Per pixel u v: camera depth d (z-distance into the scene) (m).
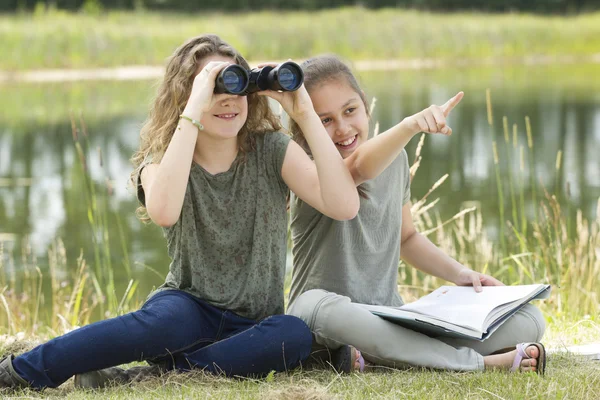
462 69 26.84
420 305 3.79
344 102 3.96
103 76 23.86
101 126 15.66
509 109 17.14
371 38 28.41
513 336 3.73
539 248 6.33
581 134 13.98
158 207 3.50
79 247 8.22
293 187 3.79
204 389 3.31
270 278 3.79
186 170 3.53
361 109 4.04
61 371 3.44
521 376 3.40
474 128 14.97
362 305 3.70
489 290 3.92
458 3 38.50
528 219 8.73
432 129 3.60
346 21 29.28
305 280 4.04
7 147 13.73
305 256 4.05
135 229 8.98
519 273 6.26
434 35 29.25
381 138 3.73
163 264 7.70
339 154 3.72
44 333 5.45
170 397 3.24
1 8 37.47
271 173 3.80
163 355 3.56
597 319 4.95
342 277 3.94
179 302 3.62
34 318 5.74
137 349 3.48
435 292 3.97
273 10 38.25
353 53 28.03
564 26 31.97
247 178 3.76
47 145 13.90
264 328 3.55
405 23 29.95
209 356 3.54
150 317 3.51
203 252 3.73
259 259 3.74
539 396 3.15
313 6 38.72
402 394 3.21
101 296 5.91
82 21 27.50
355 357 3.58
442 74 25.06
